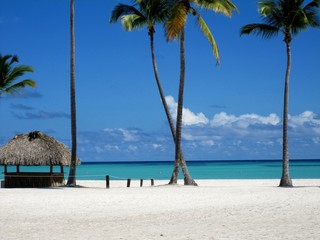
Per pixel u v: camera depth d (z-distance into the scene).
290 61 33.12
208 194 25.53
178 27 29.64
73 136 31.89
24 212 18.31
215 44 30.91
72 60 31.88
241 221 15.77
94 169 113.25
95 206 20.20
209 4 30.14
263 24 32.62
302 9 31.20
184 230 14.09
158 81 33.78
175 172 32.56
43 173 32.12
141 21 33.28
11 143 32.25
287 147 33.06
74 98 31.91
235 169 103.75
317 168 108.25
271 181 46.31
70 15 31.92
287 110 33.25
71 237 12.99
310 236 12.74
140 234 13.45
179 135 32.38
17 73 32.19
